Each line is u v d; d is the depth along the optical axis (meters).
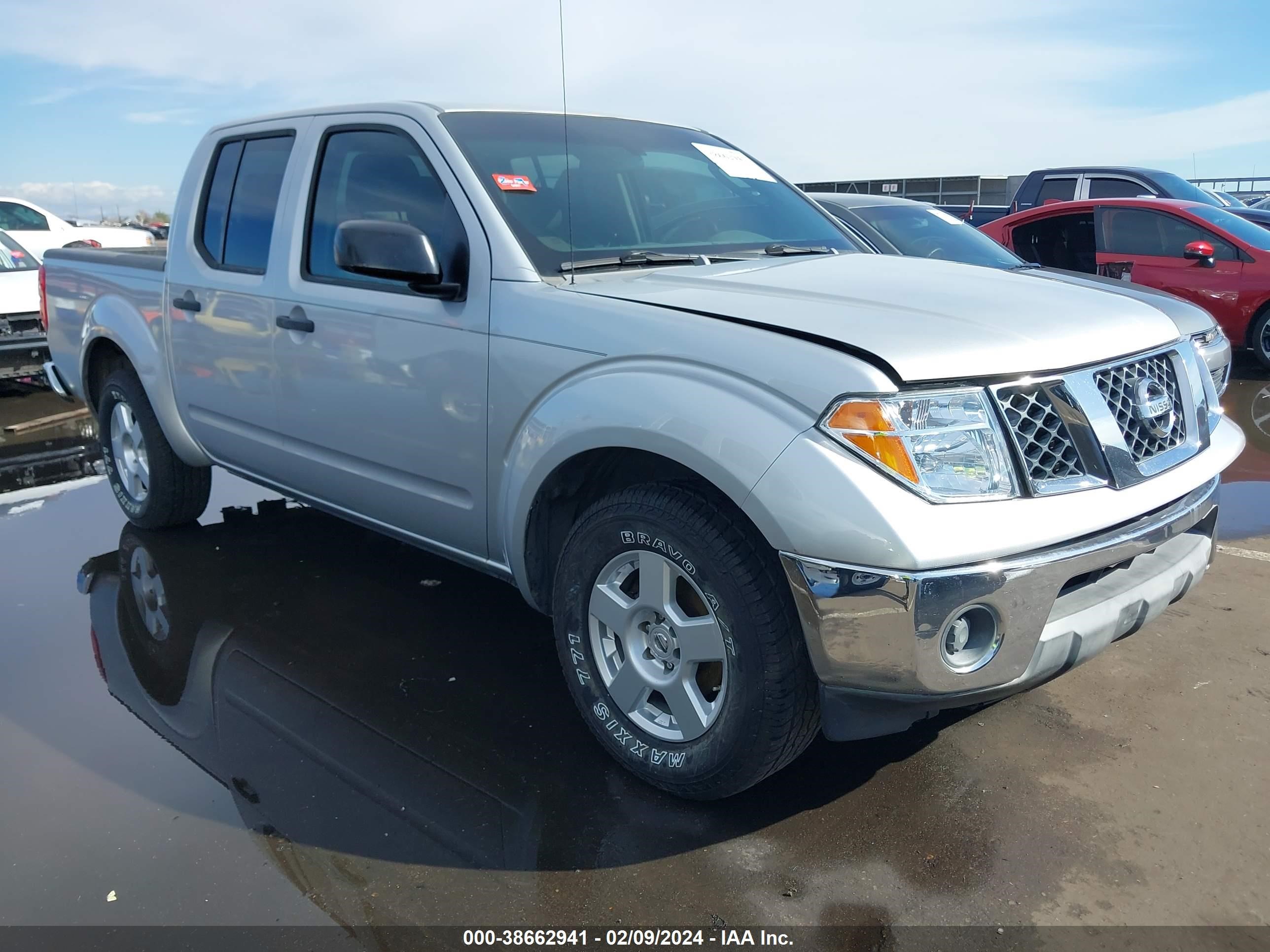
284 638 3.60
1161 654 3.38
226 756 2.83
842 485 2.08
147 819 2.54
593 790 2.65
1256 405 7.54
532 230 2.91
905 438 2.10
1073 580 2.36
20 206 15.62
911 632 2.06
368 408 3.20
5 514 5.14
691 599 2.47
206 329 3.88
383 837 2.46
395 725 2.99
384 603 3.89
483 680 3.27
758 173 3.88
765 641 2.25
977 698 2.22
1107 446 2.30
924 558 2.03
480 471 2.87
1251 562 4.23
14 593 4.04
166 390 4.22
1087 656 2.34
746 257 3.20
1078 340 2.38
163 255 4.49
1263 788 2.62
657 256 3.03
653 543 2.43
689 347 2.36
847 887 2.27
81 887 2.30
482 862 2.37
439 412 2.96
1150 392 2.49
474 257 2.88
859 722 2.26
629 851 2.40
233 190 3.90
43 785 2.69
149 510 4.59
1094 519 2.21
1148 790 2.62
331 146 3.47
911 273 2.90
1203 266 8.52
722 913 2.19
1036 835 2.44
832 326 2.29
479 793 2.64
